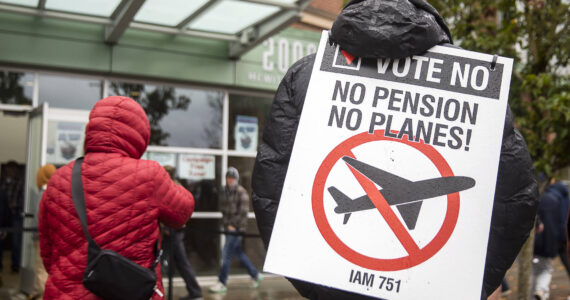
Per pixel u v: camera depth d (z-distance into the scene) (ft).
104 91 29.71
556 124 15.07
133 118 8.38
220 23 28.78
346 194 5.49
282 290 28.89
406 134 5.60
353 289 5.35
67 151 28.19
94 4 25.66
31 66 27.76
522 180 5.58
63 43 27.96
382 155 5.55
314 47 34.53
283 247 5.46
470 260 5.36
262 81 32.83
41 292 20.63
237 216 28.50
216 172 32.40
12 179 33.86
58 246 7.82
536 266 23.68
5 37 26.81
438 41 5.71
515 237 5.58
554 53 16.12
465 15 17.31
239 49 30.58
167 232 19.34
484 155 5.54
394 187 5.49
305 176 5.55
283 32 33.50
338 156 5.56
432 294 5.32
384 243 5.40
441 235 5.40
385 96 5.68
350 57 5.79
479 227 5.41
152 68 29.94
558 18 16.06
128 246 7.84
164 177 8.21
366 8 5.50
